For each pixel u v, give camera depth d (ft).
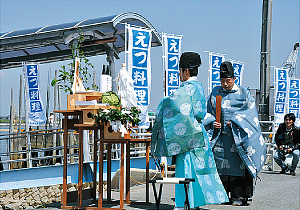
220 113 23.93
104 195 29.73
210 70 45.52
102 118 20.49
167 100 20.35
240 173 23.97
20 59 49.57
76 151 61.26
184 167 20.36
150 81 32.24
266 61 54.54
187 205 19.54
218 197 20.61
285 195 28.78
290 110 54.90
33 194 45.93
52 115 69.67
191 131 20.10
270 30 54.65
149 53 32.48
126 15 36.86
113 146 44.01
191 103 20.18
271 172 45.34
